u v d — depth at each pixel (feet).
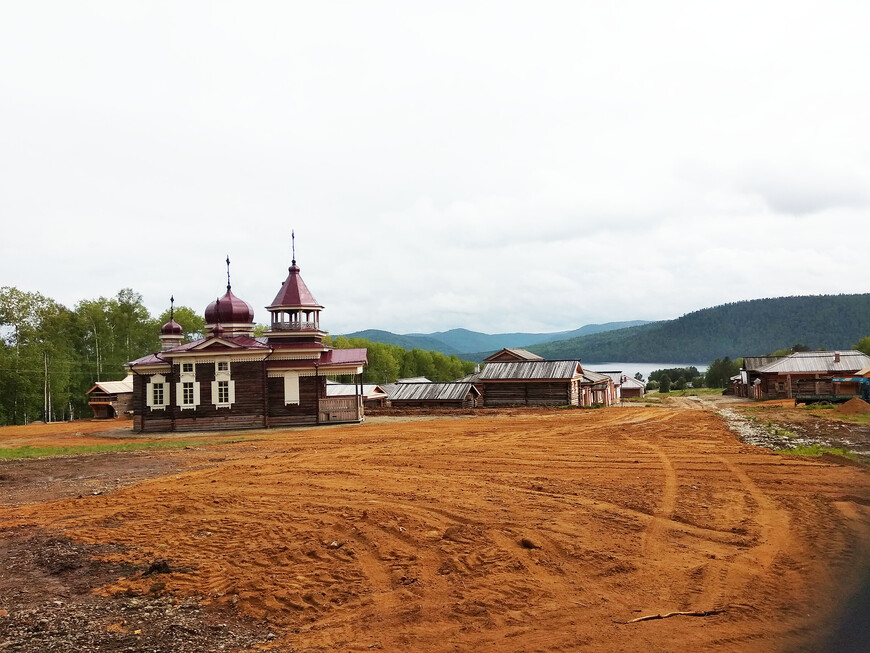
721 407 170.40
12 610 32.45
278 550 41.06
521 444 88.12
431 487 58.95
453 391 189.98
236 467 76.23
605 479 60.29
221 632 29.40
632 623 28.58
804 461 66.03
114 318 261.44
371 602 32.17
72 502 58.44
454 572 35.86
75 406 255.29
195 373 148.05
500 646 26.94
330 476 67.00
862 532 40.40
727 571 34.35
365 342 344.69
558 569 35.65
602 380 222.48
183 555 40.75
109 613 31.83
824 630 26.84
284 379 148.05
